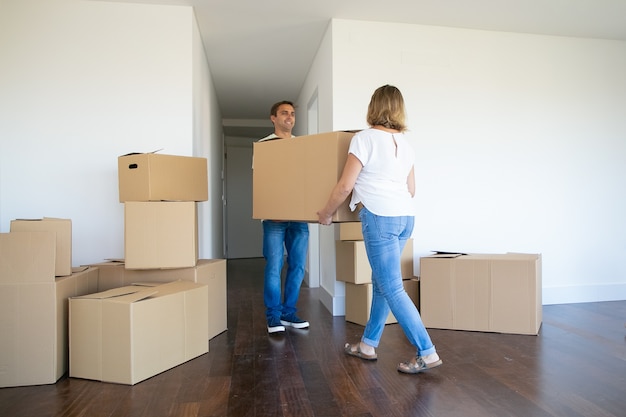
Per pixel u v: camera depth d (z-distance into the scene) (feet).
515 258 8.26
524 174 11.00
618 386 5.55
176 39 9.45
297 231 8.56
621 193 11.51
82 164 9.06
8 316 5.79
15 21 8.90
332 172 6.31
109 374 5.84
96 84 9.15
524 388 5.50
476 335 8.05
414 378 5.88
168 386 5.69
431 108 10.54
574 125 11.28
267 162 7.40
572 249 11.20
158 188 7.27
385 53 10.36
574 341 7.60
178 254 7.17
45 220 6.42
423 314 8.70
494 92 10.86
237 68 14.19
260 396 5.34
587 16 10.11
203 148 11.96
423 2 9.41
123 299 5.88
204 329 7.05
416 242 10.43
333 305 9.89
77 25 9.11
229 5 9.55
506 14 10.00
